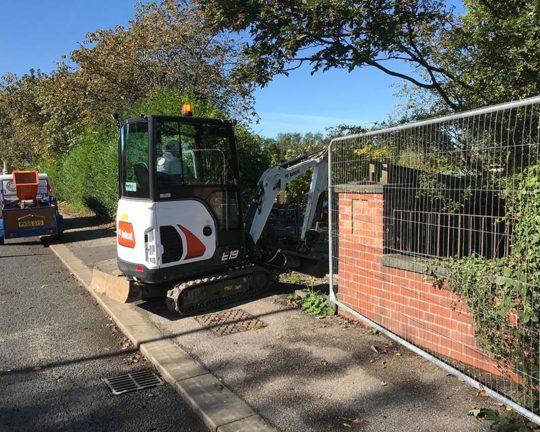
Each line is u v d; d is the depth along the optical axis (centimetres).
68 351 524
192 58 1670
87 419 379
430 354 422
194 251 617
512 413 336
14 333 586
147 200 589
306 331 518
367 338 488
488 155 374
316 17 625
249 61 716
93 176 1683
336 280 618
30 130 2991
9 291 802
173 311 607
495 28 583
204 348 490
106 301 679
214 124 644
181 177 611
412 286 451
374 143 496
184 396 400
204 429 358
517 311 331
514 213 348
